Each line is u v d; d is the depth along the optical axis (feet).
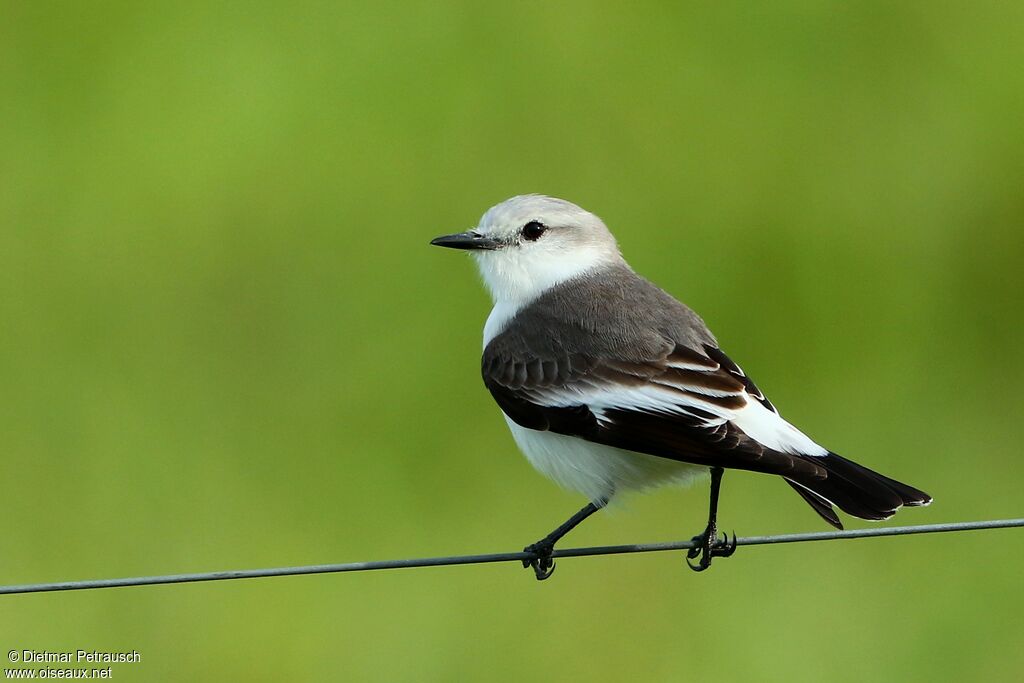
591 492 29.71
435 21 52.31
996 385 45.44
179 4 52.90
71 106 50.93
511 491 41.65
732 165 49.39
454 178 48.52
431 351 44.93
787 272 47.91
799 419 44.80
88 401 44.14
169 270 47.29
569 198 48.37
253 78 51.39
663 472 29.12
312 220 48.06
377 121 49.93
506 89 50.80
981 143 50.55
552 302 31.14
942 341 46.57
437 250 46.93
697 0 52.90
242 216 48.34
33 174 49.19
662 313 30.19
